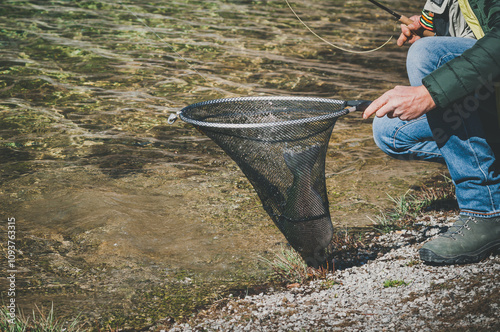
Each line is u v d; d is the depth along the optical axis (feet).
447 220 14.10
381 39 37.58
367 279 11.24
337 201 16.25
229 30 38.17
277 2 47.44
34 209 15.64
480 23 10.72
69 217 15.19
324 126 10.51
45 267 12.82
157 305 11.34
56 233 14.38
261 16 42.55
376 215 15.12
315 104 11.93
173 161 19.40
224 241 14.03
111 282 12.24
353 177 17.99
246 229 14.64
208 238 14.19
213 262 13.07
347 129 22.84
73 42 33.94
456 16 12.09
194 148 20.65
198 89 26.94
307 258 11.78
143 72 29.22
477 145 11.03
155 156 19.79
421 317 9.45
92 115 23.57
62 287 12.02
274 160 10.66
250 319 10.25
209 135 11.01
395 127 12.76
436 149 12.85
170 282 12.24
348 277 11.53
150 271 12.70
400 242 13.19
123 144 20.75
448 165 11.53
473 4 10.77
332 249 13.01
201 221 15.10
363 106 10.85
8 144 20.44
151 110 24.26
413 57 11.66
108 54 31.96
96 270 12.73
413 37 15.17
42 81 27.48
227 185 17.49
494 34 9.98
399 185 17.17
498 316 9.11
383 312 9.80
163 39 35.32
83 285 12.12
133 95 25.99
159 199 16.43
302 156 10.57
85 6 42.96
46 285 12.08
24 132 21.63
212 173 18.44
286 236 11.38
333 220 14.93
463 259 11.11
